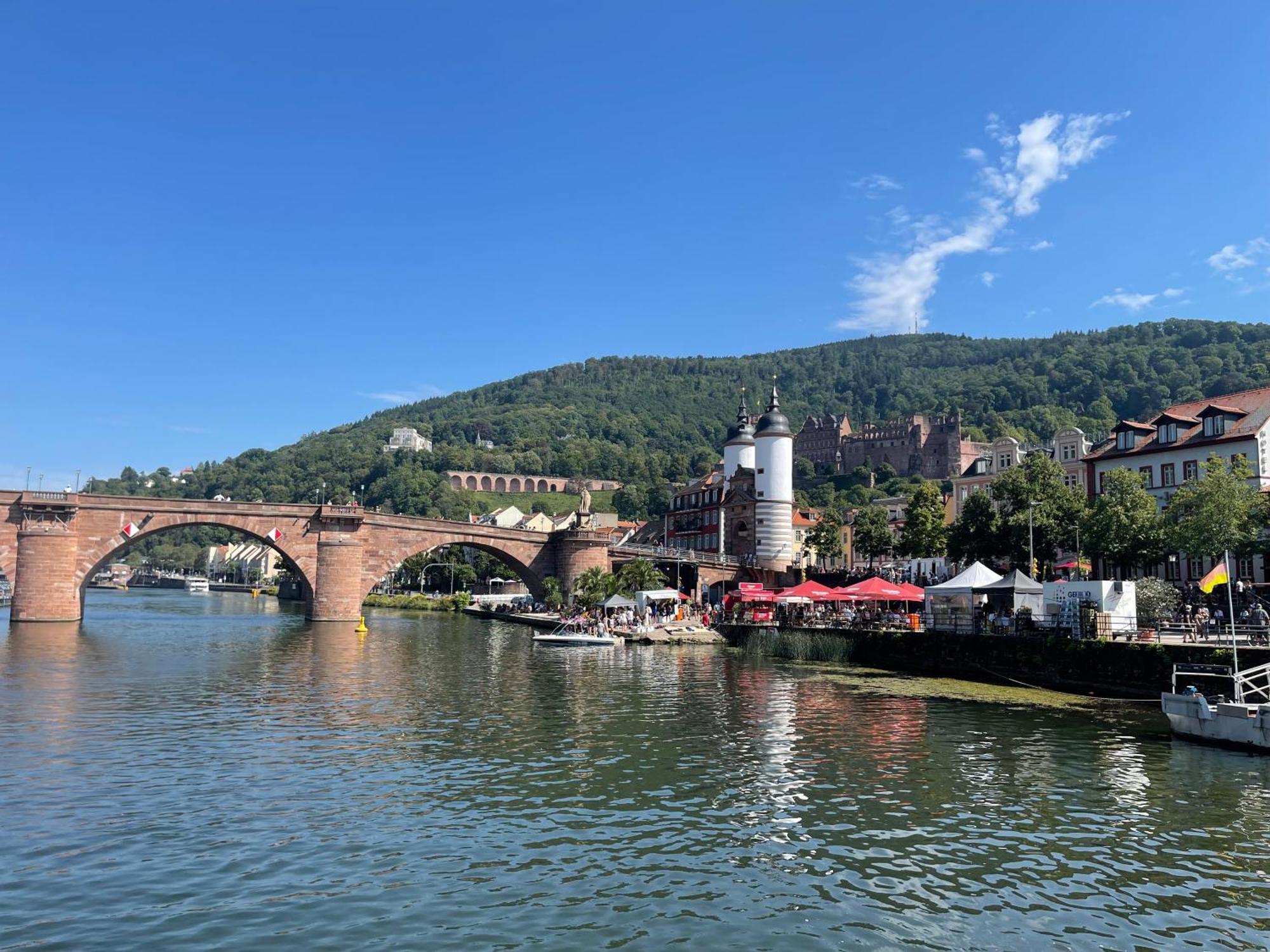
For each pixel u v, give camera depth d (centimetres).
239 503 10069
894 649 6044
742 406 12925
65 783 2606
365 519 10594
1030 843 2156
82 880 1845
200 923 1645
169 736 3353
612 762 2980
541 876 1903
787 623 7731
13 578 9150
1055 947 1591
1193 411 7731
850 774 2831
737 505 12131
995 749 3241
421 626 10688
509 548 11588
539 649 7544
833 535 11306
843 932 1639
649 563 10338
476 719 3809
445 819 2306
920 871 1959
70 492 9350
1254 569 6481
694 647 7812
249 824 2238
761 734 3497
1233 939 1631
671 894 1816
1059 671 4825
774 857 2041
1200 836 2214
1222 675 3816
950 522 11631
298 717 3809
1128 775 2834
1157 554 6066
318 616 10344
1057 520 7350
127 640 7600
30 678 4894
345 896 1784
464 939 1591
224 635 8394
